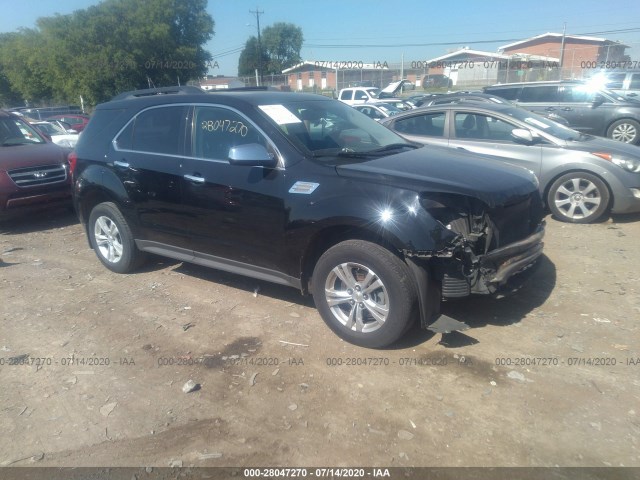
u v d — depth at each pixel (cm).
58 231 764
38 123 1775
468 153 483
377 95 2578
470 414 309
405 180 369
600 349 372
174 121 484
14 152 779
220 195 439
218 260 466
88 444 299
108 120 548
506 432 293
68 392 350
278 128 422
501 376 344
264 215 415
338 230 388
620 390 325
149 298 494
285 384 347
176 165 471
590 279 495
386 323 367
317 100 504
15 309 482
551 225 681
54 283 544
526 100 1423
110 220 551
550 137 691
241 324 434
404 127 793
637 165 644
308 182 393
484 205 363
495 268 369
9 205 739
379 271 361
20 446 300
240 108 441
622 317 417
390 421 306
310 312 451
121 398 341
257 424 310
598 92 1325
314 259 415
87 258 625
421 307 356
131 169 507
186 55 4166
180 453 289
